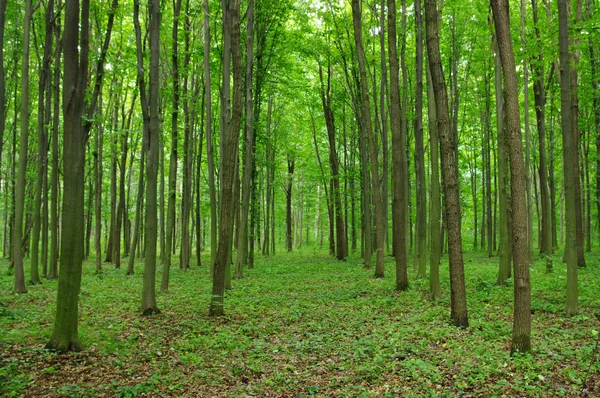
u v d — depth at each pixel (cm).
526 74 1655
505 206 1392
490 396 513
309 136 3416
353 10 1628
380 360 658
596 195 2530
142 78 1078
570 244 941
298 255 3350
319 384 589
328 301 1208
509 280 1380
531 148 2839
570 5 1575
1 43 1134
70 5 711
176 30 1404
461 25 1933
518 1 1872
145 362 683
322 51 2256
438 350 714
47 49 1516
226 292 1405
